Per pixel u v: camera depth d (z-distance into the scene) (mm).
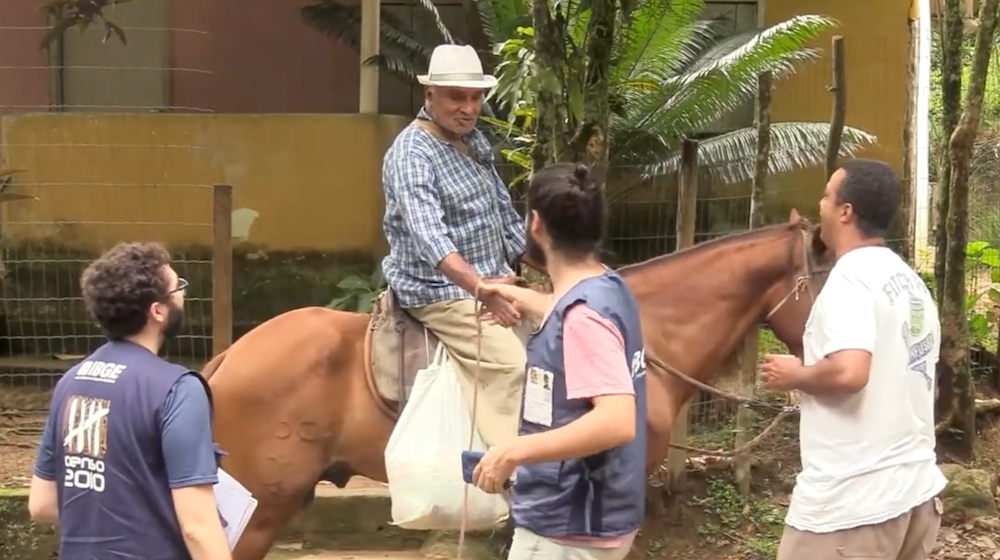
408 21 9688
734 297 3947
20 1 9141
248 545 3727
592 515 2502
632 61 7953
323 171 7836
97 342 7684
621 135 8102
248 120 7789
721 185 8430
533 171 4898
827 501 2875
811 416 2947
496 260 3822
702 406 6035
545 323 2533
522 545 2570
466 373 3680
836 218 2980
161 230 7805
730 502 5488
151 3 9406
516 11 8125
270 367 3695
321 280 7887
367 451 3762
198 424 2430
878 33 9109
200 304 7695
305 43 9602
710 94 8023
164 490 2420
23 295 7715
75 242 7781
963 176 5809
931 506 2953
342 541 5309
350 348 3814
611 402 2377
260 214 7848
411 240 3697
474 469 2498
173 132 7805
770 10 9305
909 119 7469
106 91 9438
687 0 7906
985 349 6719
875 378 2846
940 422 5871
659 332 3922
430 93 3693
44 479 2588
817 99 9180
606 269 2625
